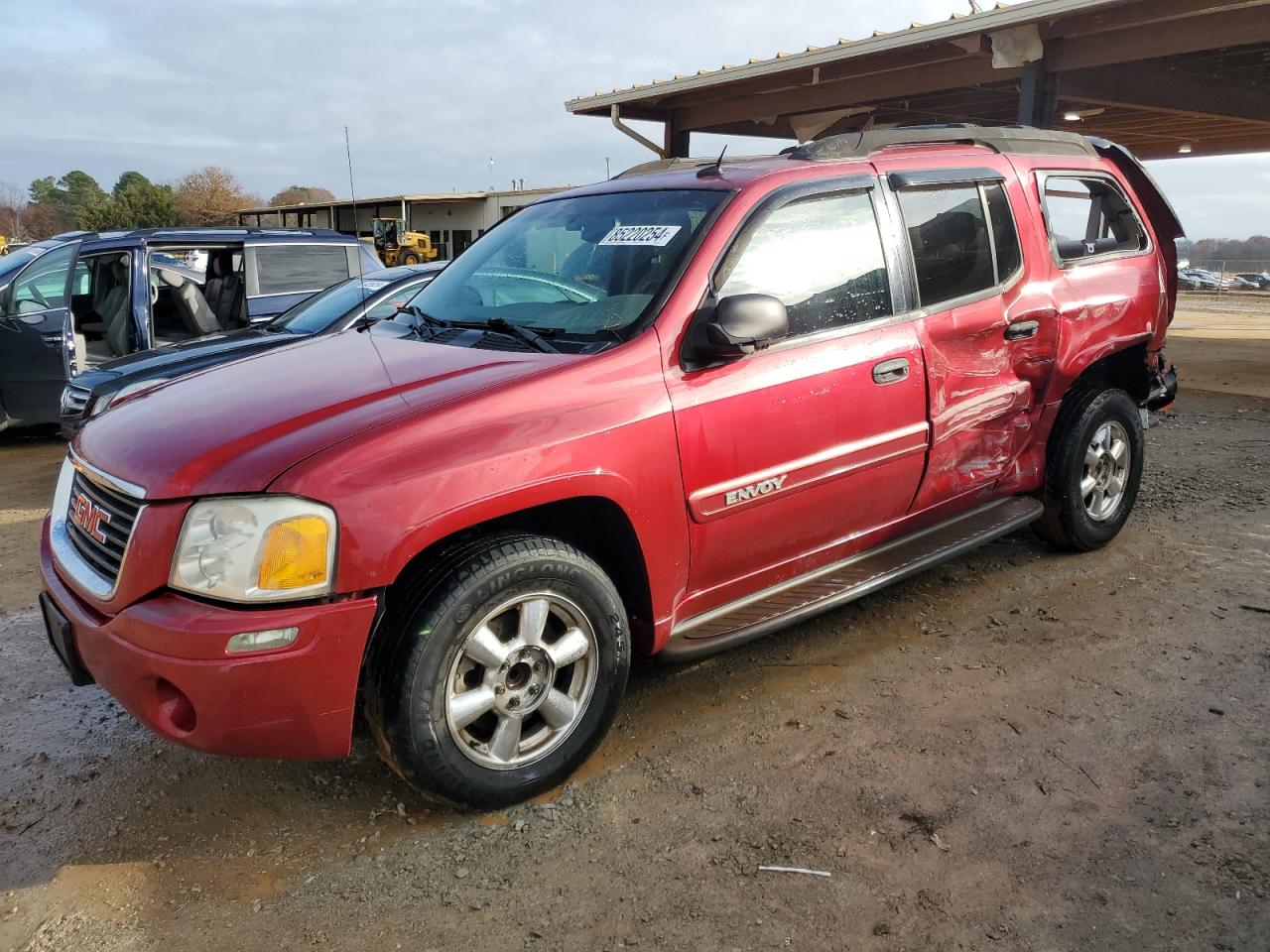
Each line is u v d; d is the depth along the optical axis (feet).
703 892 7.80
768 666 11.79
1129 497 15.57
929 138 13.16
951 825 8.54
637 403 9.28
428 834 8.71
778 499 10.50
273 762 10.01
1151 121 52.70
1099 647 12.07
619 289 10.41
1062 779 9.19
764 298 9.57
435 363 9.73
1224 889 7.66
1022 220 13.43
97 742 10.57
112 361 21.74
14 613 14.33
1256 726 10.10
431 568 8.28
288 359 10.80
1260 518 17.28
